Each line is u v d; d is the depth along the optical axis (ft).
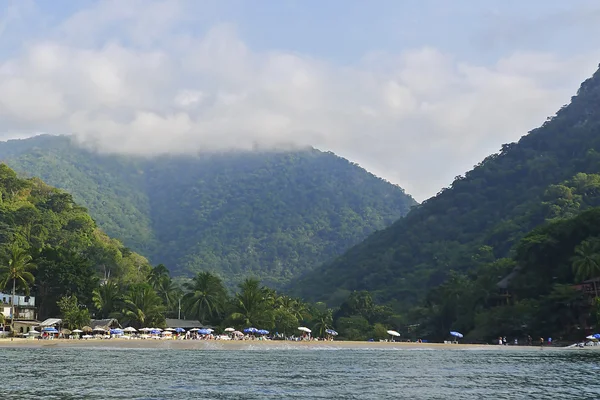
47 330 436.35
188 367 218.38
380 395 147.95
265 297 622.95
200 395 143.95
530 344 467.93
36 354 283.18
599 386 168.14
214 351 344.49
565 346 440.04
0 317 428.97
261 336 529.45
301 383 170.81
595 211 519.60
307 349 395.55
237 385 163.63
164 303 605.31
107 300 541.75
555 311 467.93
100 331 480.23
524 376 196.24
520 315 489.26
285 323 593.83
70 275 508.53
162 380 172.96
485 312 530.68
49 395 139.95
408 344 465.06
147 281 620.08
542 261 535.60
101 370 200.03
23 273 463.83
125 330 471.62
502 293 549.54
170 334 483.51
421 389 160.15
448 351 380.58
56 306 511.40
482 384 172.65
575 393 153.69
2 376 176.65
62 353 294.25
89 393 144.15
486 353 348.79
